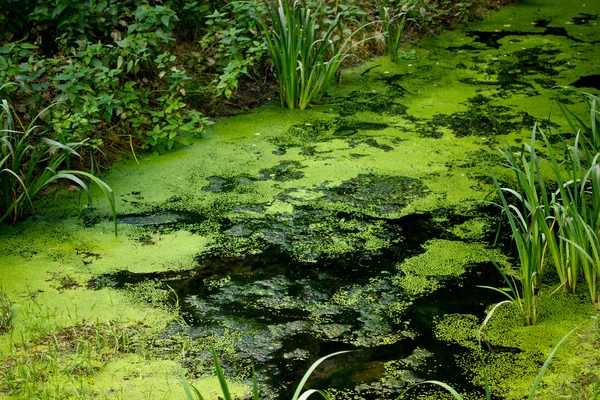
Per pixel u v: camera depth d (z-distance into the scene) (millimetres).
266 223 4348
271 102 6059
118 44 5297
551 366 3117
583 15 8766
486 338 3342
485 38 7836
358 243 4152
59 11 5320
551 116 5809
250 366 3158
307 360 3199
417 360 3197
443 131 5555
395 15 7379
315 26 6160
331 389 3012
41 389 2959
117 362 3168
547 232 3551
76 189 4688
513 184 4789
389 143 5367
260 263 3957
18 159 4207
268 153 5211
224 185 4777
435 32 7879
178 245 4121
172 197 4629
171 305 3594
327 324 3455
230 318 3498
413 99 6172
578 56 7254
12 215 4305
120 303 3598
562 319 3457
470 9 8523
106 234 4215
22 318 3451
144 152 5215
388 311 3557
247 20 6184
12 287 3695
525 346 3273
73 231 4242
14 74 4879
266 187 4758
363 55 7062
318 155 5184
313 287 3750
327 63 5973
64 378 3041
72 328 3389
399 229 4293
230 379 3070
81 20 5430
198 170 4969
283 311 3555
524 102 6090
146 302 3613
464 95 6258
